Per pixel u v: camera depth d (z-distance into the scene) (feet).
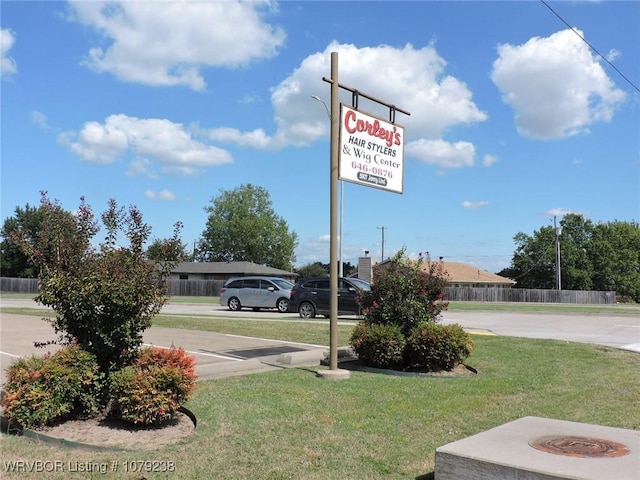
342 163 30.81
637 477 12.06
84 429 18.66
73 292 18.93
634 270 249.55
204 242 310.86
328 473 15.46
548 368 34.35
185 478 14.80
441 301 43.16
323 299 72.84
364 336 32.76
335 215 30.14
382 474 15.51
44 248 19.43
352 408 22.50
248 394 23.97
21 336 43.57
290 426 19.70
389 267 35.22
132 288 19.40
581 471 12.39
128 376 18.70
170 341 41.70
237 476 15.07
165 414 19.02
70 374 18.62
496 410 23.09
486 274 268.41
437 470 14.11
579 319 81.25
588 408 23.95
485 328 64.49
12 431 18.19
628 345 47.03
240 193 307.17
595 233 254.06
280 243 309.01
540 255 257.34
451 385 28.07
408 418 21.34
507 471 12.89
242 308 91.76
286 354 33.04
